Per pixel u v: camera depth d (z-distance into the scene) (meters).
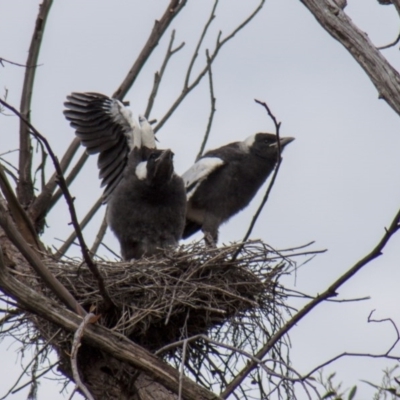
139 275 10.87
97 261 11.20
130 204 13.13
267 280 11.21
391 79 8.01
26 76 12.34
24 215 10.82
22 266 10.50
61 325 8.37
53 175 12.15
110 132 13.86
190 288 10.91
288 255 11.16
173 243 13.37
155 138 14.18
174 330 10.81
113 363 10.10
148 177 13.01
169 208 13.23
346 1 8.57
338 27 8.33
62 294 8.39
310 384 7.00
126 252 13.30
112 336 8.64
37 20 12.51
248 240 11.33
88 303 10.65
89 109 13.81
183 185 13.47
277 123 8.55
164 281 11.01
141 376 10.13
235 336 10.78
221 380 10.59
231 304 11.02
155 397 10.09
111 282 10.69
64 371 10.33
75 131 13.51
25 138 12.18
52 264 10.80
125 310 10.57
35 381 9.91
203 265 11.10
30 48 12.44
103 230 13.13
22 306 8.66
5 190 10.59
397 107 7.93
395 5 8.27
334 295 8.98
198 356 10.76
